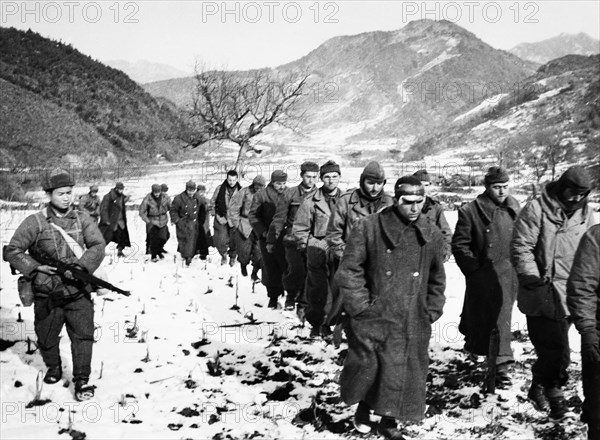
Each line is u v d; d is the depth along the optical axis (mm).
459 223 6355
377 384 4641
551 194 5324
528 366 6543
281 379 6273
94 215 15625
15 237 5617
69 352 6957
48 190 5668
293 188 8656
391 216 4637
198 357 6938
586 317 4426
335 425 5148
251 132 41594
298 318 8531
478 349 6270
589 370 4480
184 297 10000
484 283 6215
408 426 5090
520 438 4883
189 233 13797
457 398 5680
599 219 16984
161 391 5930
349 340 4836
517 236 5359
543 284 5230
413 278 4625
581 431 4980
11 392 5773
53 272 5613
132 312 8891
